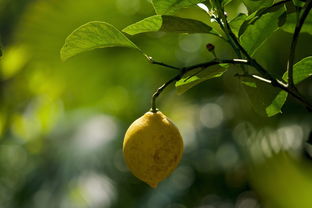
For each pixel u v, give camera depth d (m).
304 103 3.12
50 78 8.39
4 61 8.24
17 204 8.80
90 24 3.22
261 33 3.36
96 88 8.51
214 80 8.01
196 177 8.46
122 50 8.09
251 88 3.41
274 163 6.32
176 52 8.05
